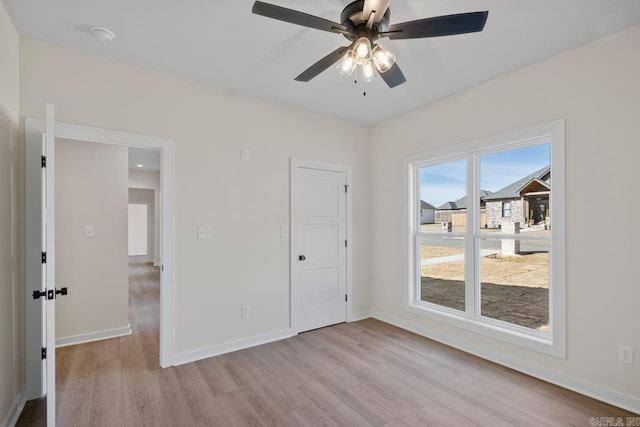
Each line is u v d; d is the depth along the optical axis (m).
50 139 1.83
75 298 3.34
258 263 3.35
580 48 2.40
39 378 2.30
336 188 4.03
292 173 3.61
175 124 2.88
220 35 2.27
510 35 2.25
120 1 1.90
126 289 3.60
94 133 2.51
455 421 2.06
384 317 4.12
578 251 2.41
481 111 3.05
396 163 3.96
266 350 3.18
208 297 3.03
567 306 2.46
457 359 2.98
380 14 1.58
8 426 1.96
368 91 3.22
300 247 3.71
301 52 2.49
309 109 3.72
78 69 2.46
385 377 2.63
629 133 2.18
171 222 2.84
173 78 2.88
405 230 3.84
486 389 2.45
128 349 3.18
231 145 3.20
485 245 3.17
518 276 2.89
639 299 2.13
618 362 2.21
